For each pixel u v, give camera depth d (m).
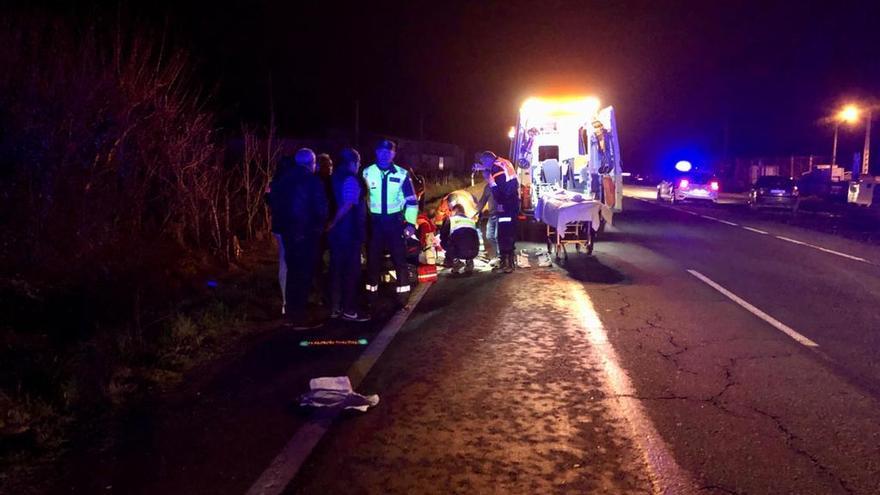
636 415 5.44
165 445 4.87
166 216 11.27
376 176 8.98
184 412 5.49
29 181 8.30
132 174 9.89
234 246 12.14
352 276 8.36
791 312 9.23
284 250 8.28
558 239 13.50
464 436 5.04
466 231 11.82
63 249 8.50
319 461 4.62
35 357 6.15
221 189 12.80
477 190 36.53
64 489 4.23
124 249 9.30
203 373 6.46
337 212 8.18
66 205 8.58
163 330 7.32
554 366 6.72
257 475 4.42
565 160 18.78
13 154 8.27
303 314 8.16
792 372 6.58
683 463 4.60
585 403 5.71
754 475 4.44
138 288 8.34
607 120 16.22
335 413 5.45
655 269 12.75
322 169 9.05
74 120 8.62
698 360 6.96
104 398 5.57
